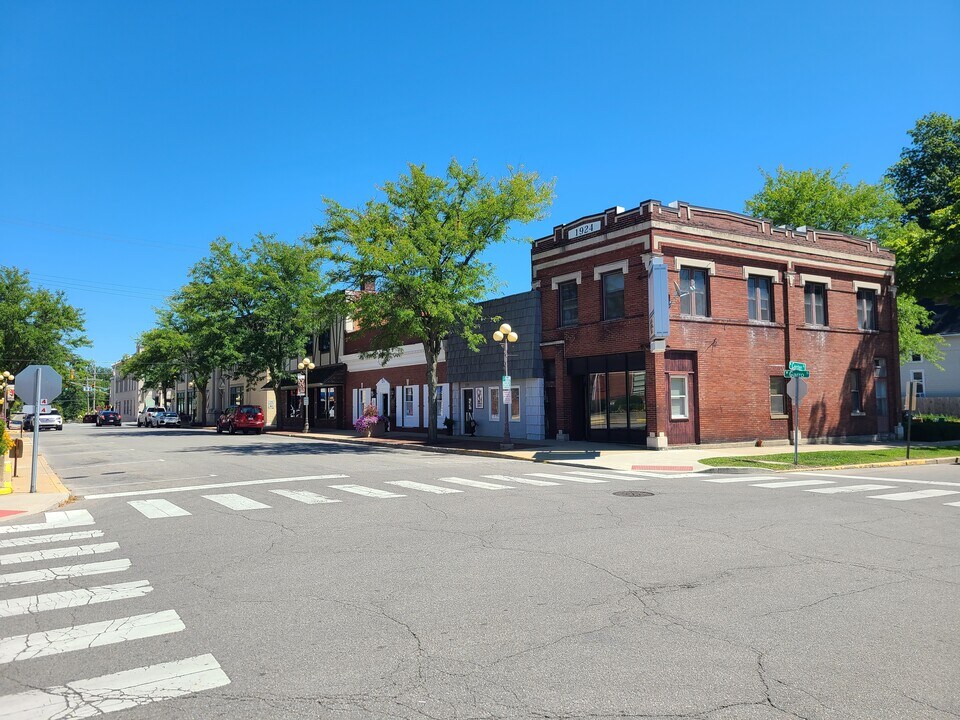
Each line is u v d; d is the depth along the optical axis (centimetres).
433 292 2389
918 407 4200
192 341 4603
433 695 414
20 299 5406
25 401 1393
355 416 4056
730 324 2462
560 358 2666
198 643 506
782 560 748
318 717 388
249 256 4278
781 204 4122
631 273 2377
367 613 571
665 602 597
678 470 1789
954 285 2873
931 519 1014
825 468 1848
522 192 2488
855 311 2845
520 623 544
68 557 793
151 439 3756
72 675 450
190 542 867
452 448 2442
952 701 404
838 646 492
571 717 385
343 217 2472
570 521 985
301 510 1101
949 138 4562
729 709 393
